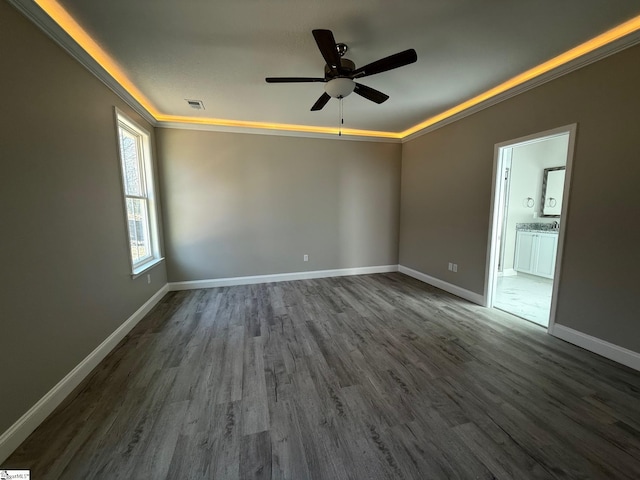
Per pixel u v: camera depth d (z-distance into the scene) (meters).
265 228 4.49
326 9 1.76
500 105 3.10
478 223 3.51
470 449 1.43
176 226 4.11
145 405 1.75
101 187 2.39
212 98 3.20
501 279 4.74
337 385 1.95
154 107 3.50
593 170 2.28
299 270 4.75
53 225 1.79
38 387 1.61
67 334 1.89
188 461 1.36
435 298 3.79
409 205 4.92
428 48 2.21
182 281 4.22
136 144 3.48
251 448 1.44
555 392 1.86
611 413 1.66
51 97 1.80
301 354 2.37
